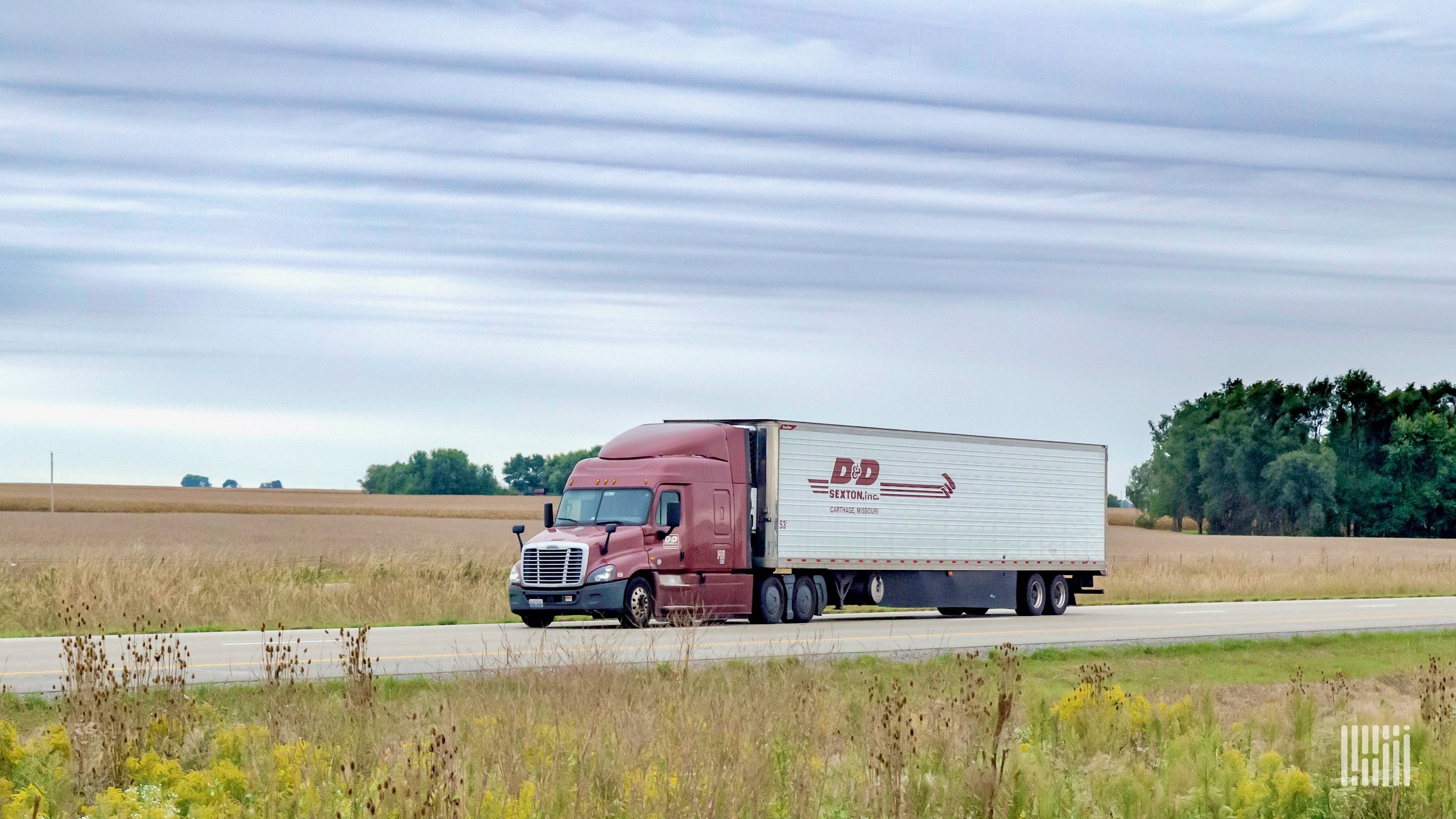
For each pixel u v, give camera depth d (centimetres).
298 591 2789
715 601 2675
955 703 1201
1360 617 3108
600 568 2472
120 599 2572
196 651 1898
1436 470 11944
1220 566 5103
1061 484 3422
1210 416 12775
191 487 17275
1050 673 1975
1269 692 1858
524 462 17900
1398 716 1234
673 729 965
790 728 1080
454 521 9231
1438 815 870
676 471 2652
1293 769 893
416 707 1148
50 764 899
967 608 3219
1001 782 864
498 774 835
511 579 2531
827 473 2891
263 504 12744
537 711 1077
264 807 787
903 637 2319
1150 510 13262
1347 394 12425
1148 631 2616
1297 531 12050
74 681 1181
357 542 6538
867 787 873
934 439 3117
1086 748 1090
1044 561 3350
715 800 795
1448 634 2766
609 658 1384
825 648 2022
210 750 991
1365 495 12106
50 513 9644
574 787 827
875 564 2969
